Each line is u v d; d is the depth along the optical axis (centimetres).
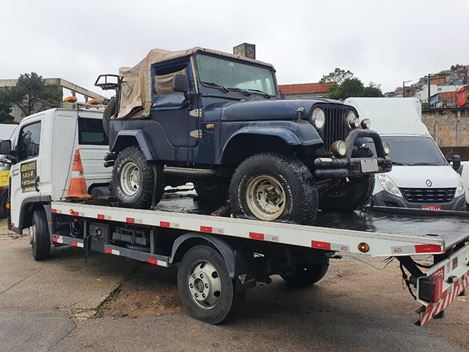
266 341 436
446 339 439
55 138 728
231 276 450
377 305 539
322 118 454
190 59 536
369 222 499
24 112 3005
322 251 452
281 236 411
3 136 1482
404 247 344
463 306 529
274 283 633
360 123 505
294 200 426
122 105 618
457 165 1008
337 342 434
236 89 572
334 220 516
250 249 470
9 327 470
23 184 795
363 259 749
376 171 475
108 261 765
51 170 723
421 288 365
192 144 529
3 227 1152
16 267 727
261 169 446
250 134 461
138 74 592
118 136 604
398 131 1016
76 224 695
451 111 2377
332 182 509
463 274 417
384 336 448
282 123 451
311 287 611
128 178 609
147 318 497
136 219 547
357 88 3425
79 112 756
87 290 600
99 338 442
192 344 429
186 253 499
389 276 659
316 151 449
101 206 616
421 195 845
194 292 491
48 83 3034
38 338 442
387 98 1073
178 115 541
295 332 458
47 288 609
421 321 359
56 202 703
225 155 493
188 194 772
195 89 525
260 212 456
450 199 859
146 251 566
